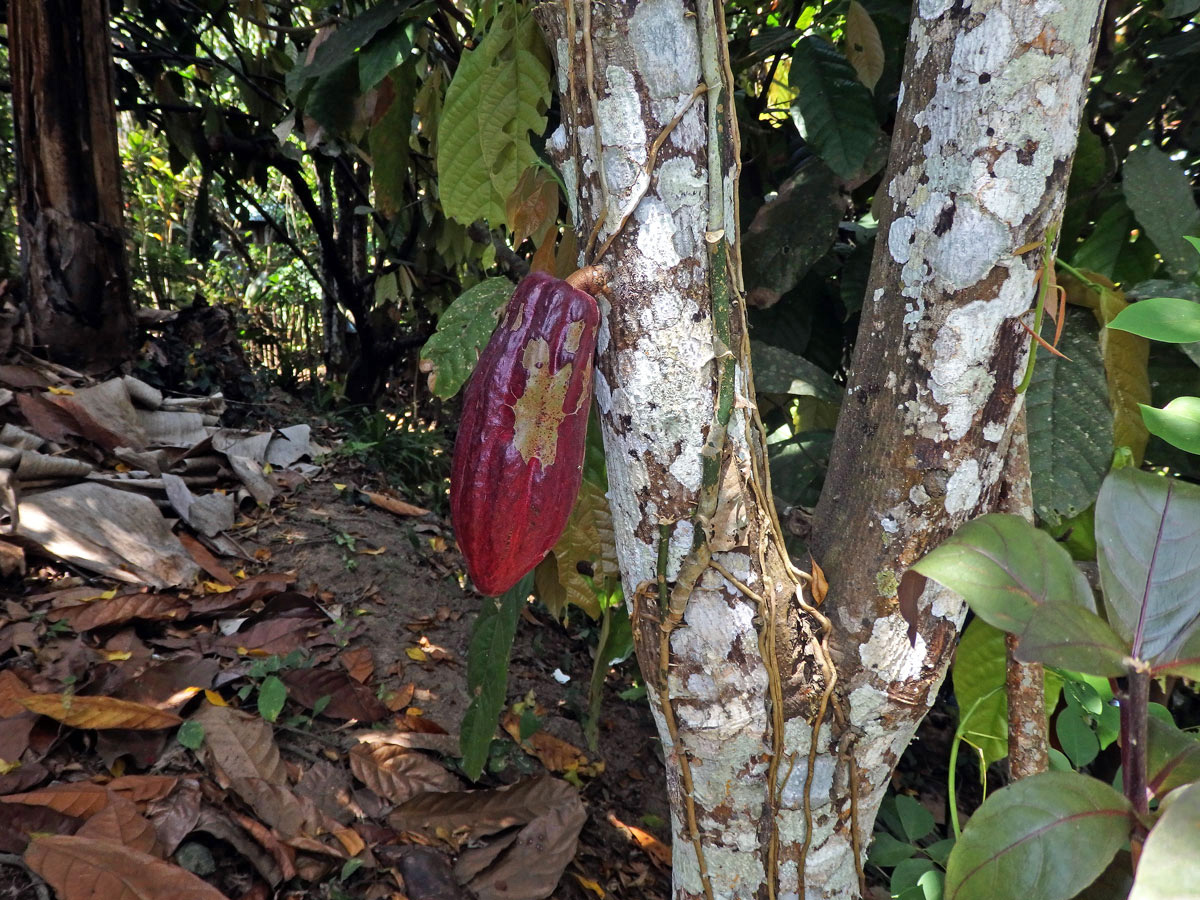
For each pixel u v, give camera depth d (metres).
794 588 0.58
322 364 4.45
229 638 1.29
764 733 0.60
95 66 2.07
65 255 2.08
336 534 1.72
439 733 1.22
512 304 0.51
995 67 0.49
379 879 0.97
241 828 0.95
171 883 0.81
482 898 0.98
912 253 0.54
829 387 0.91
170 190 4.31
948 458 0.55
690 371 0.53
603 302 0.53
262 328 4.13
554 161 0.57
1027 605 0.45
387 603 1.55
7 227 3.38
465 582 1.72
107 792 0.92
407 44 1.05
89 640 1.20
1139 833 0.43
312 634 1.36
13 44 2.00
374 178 1.30
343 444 2.35
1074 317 0.78
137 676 1.11
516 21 0.76
